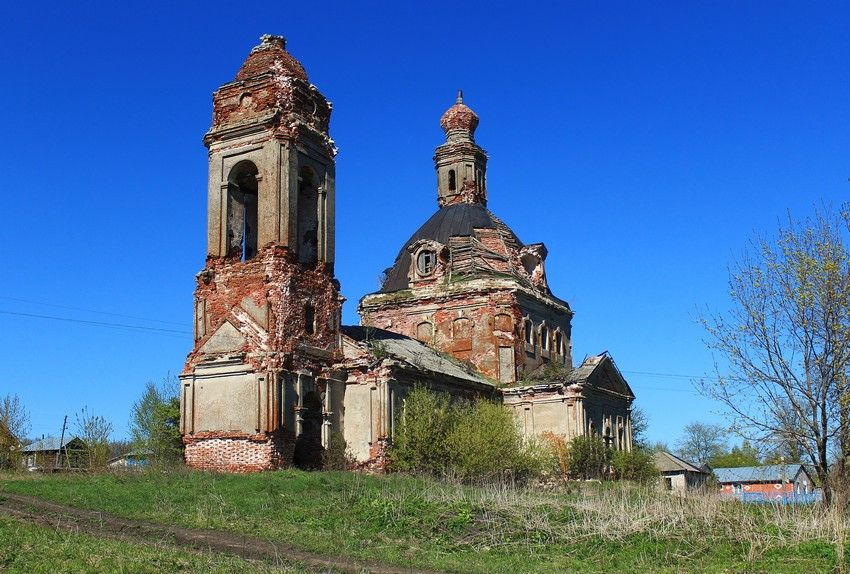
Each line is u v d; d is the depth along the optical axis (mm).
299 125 39250
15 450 50688
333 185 41688
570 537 22750
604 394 51312
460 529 23734
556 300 57750
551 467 44469
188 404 38250
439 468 37969
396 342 47562
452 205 58469
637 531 22781
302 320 38625
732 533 22297
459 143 59312
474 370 51062
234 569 17625
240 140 39625
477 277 53094
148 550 18781
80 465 46219
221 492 28891
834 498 24531
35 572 15977
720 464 101750
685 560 20641
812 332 25703
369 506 26094
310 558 20375
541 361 54281
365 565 19953
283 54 40250
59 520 22969
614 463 47688
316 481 31359
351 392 40594
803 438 25625
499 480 37031
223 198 39531
